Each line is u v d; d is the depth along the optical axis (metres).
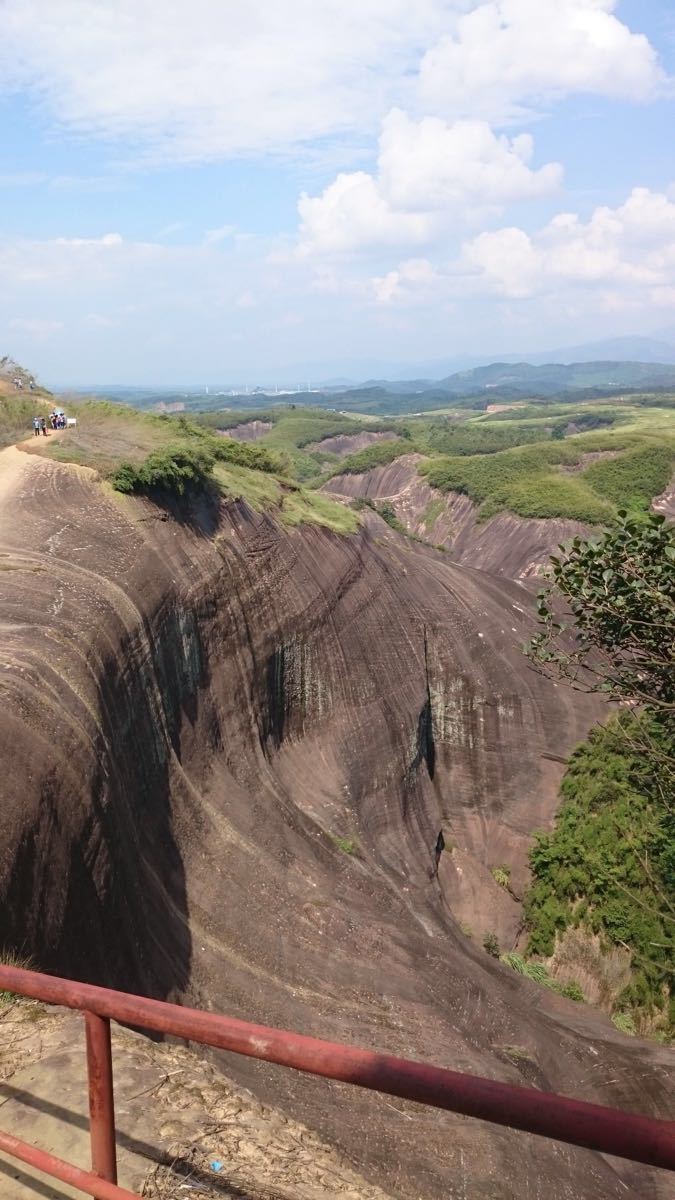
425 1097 3.08
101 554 21.22
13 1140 4.26
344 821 26.14
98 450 26.17
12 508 21.80
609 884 26.58
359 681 30.88
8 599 17.14
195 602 23.72
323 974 18.50
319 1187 5.40
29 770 12.49
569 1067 20.06
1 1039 6.62
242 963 17.39
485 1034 19.48
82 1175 3.99
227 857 19.98
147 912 15.61
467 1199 13.02
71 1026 6.82
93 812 13.80
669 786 12.17
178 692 21.64
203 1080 6.39
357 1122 13.70
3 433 28.83
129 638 19.20
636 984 24.23
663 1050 22.08
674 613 9.49
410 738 31.88
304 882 21.25
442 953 21.53
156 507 24.75
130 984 13.70
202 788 21.17
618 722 12.92
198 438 34.12
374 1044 17.20
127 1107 5.84
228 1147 5.59
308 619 29.50
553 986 25.31
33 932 11.06
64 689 14.95
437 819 31.97
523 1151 14.65
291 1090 13.77
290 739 27.81
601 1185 15.38
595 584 10.06
